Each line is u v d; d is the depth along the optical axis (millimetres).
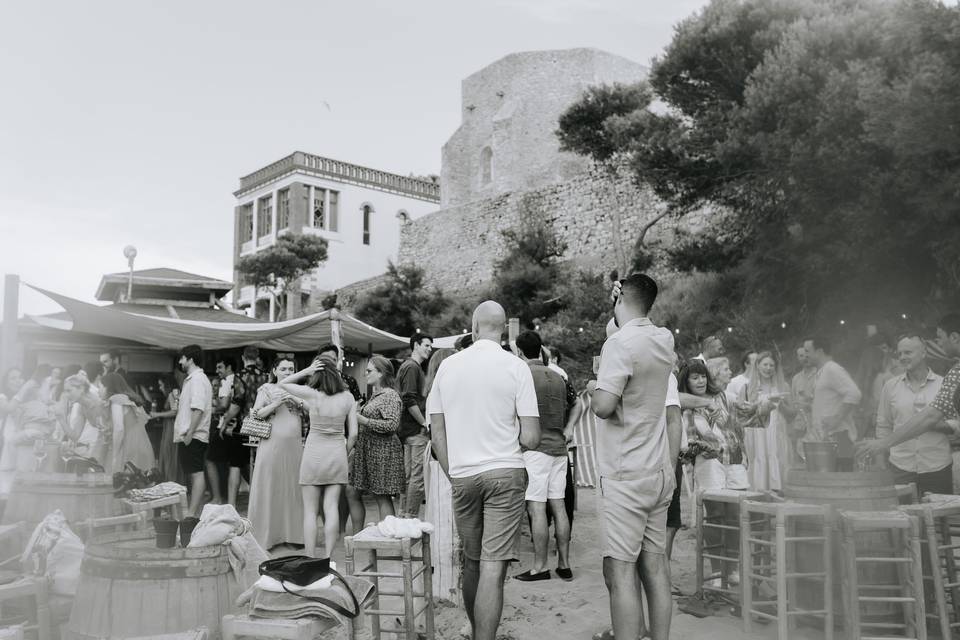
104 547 3559
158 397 13086
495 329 4219
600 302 20594
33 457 6941
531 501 5766
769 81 13414
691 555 6406
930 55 10617
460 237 36125
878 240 11789
